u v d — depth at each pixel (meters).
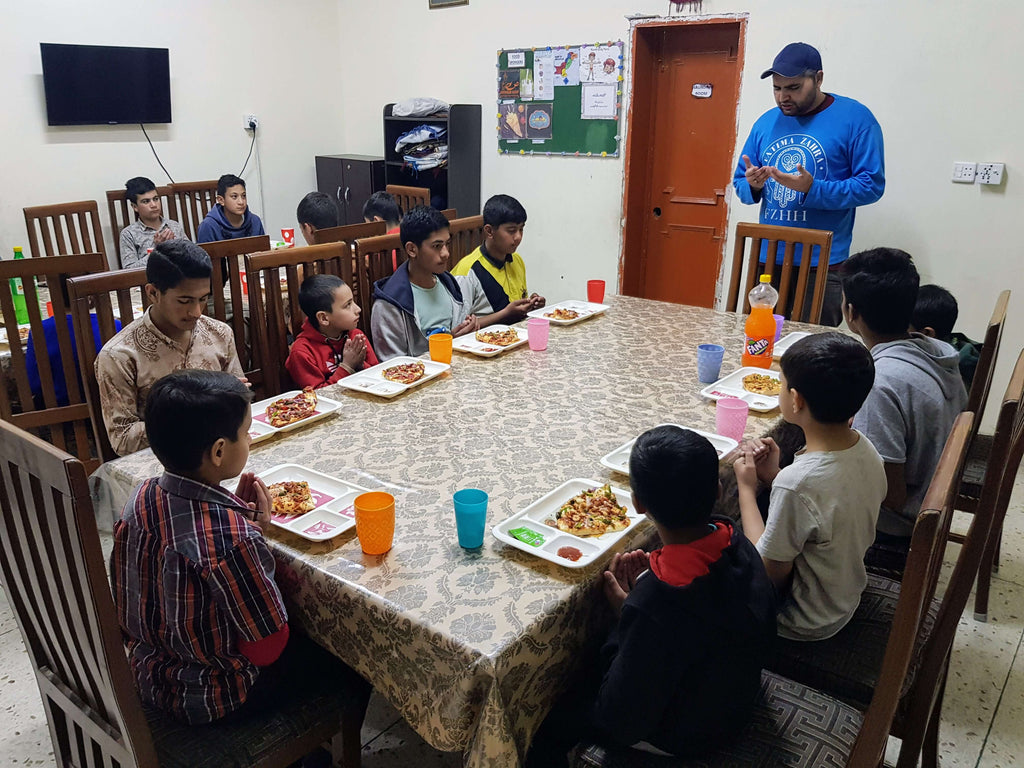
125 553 1.14
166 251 1.78
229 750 1.17
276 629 1.14
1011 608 2.27
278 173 5.34
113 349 1.85
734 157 3.93
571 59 4.31
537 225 4.76
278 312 2.38
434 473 1.50
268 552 1.14
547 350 2.27
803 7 3.49
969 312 3.37
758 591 1.10
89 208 4.07
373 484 1.45
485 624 1.06
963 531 2.67
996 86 3.10
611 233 4.45
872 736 1.08
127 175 4.59
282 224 5.46
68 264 2.35
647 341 2.37
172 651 1.16
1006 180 3.15
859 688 1.33
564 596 1.13
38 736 1.76
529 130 4.61
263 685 1.24
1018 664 2.03
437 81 4.99
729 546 1.12
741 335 2.44
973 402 1.96
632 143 4.23
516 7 4.46
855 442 1.30
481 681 1.00
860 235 3.55
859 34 3.37
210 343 2.05
